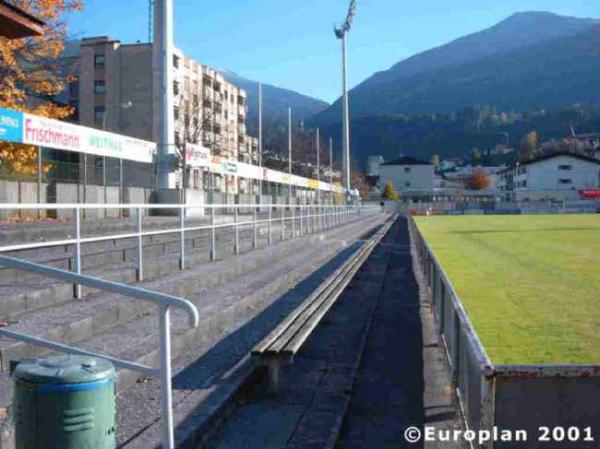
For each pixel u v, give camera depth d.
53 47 26.30
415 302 13.81
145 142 23.66
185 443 5.09
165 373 4.00
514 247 29.97
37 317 7.62
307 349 9.31
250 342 8.78
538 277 18.66
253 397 6.95
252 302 11.63
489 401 3.73
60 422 3.48
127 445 4.95
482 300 14.27
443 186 168.00
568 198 112.56
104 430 3.63
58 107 28.48
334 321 11.42
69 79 28.64
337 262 20.16
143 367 4.07
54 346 4.49
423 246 16.67
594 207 92.56
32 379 3.50
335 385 7.50
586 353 9.27
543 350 9.46
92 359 3.85
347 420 6.51
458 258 24.77
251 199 39.03
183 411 5.80
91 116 74.50
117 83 73.94
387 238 36.00
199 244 17.39
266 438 5.75
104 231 17.19
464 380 5.33
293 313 9.36
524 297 14.73
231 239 19.62
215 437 5.75
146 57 73.31
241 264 14.68
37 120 17.81
